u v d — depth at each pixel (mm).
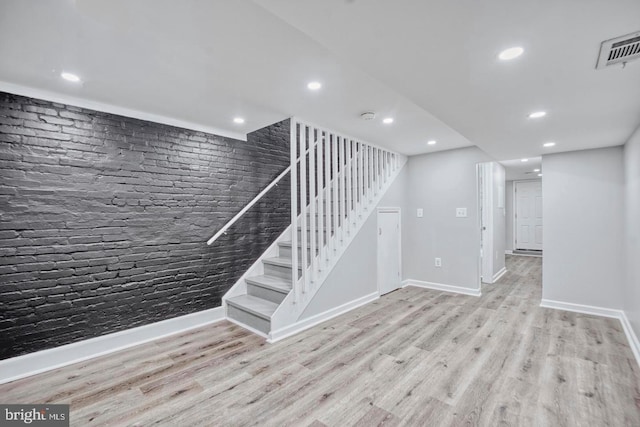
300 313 3125
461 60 1591
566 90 1943
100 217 2568
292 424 1730
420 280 4863
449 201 4531
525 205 8695
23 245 2223
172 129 3016
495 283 5176
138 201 2785
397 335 2971
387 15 1223
